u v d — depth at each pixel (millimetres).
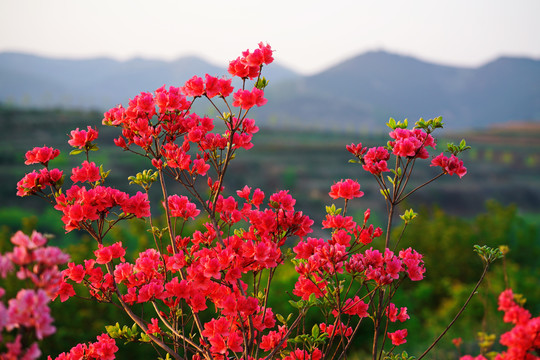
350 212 34312
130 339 2318
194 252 2320
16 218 20609
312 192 44875
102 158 39312
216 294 2287
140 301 2162
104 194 2193
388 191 2289
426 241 8133
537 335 1571
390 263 2092
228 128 2170
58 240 15375
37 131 54312
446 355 4742
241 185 45188
